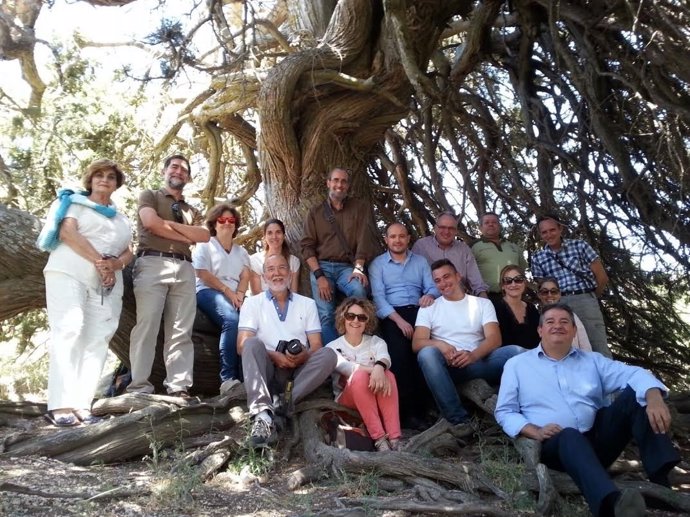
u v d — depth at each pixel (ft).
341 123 27.99
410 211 34.17
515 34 31.40
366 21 27.30
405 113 29.12
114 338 21.11
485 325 19.60
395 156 34.30
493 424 18.75
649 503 14.70
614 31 26.30
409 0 25.95
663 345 31.19
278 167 28.12
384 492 14.84
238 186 41.24
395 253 21.75
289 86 26.48
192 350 19.45
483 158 33.71
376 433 16.97
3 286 20.12
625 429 15.14
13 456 15.07
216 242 21.47
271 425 16.51
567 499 14.83
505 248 24.08
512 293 20.47
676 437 20.70
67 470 14.71
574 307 22.93
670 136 24.81
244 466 15.66
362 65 28.17
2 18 28.58
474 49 28.94
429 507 13.57
